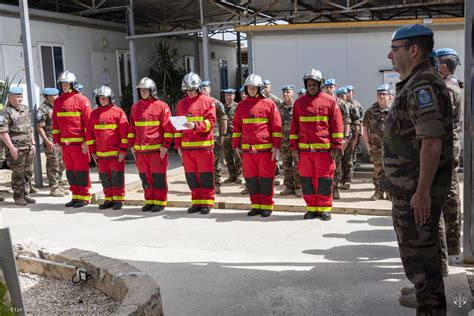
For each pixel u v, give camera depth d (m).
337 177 8.44
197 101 7.72
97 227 7.37
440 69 4.77
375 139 8.05
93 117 8.39
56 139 8.74
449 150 3.32
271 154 7.50
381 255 5.59
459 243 4.97
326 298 4.38
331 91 8.62
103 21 16.75
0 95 10.78
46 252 4.95
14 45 13.73
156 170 8.17
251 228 7.03
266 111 7.40
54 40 14.99
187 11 18.48
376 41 11.17
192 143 7.84
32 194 10.00
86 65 16.25
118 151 8.41
